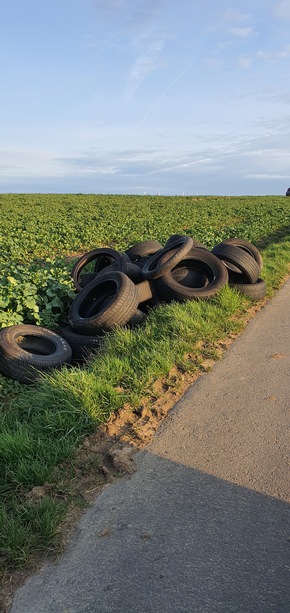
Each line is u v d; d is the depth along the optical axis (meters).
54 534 3.38
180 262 9.63
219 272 9.45
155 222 30.05
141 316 8.10
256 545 3.32
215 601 2.88
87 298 8.55
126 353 6.56
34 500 3.71
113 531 3.47
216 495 3.87
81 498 3.83
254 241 21.78
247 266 9.95
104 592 2.96
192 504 3.76
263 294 10.48
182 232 24.14
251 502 3.77
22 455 4.16
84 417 4.83
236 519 3.58
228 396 5.65
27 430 4.57
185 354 6.82
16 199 55.41
